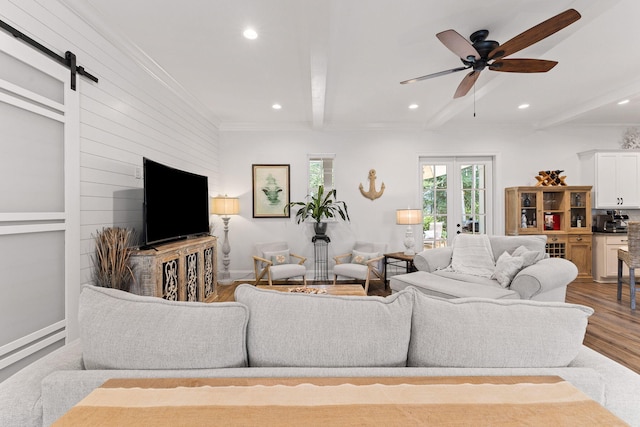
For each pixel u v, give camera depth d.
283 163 5.26
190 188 3.62
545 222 5.06
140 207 2.99
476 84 3.53
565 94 3.96
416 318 1.01
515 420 0.70
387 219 5.31
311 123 5.20
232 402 0.76
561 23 1.83
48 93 1.96
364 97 4.02
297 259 5.21
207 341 0.92
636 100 3.92
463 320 0.98
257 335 0.98
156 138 3.27
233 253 5.23
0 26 1.65
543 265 2.86
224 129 5.18
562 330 0.96
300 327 0.97
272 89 3.73
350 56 2.93
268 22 2.40
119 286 2.37
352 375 0.90
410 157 5.30
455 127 5.29
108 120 2.54
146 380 0.86
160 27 2.46
